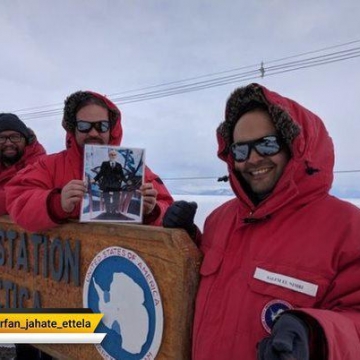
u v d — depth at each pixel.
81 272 1.98
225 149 1.51
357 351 1.00
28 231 2.29
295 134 1.26
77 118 2.32
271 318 1.22
